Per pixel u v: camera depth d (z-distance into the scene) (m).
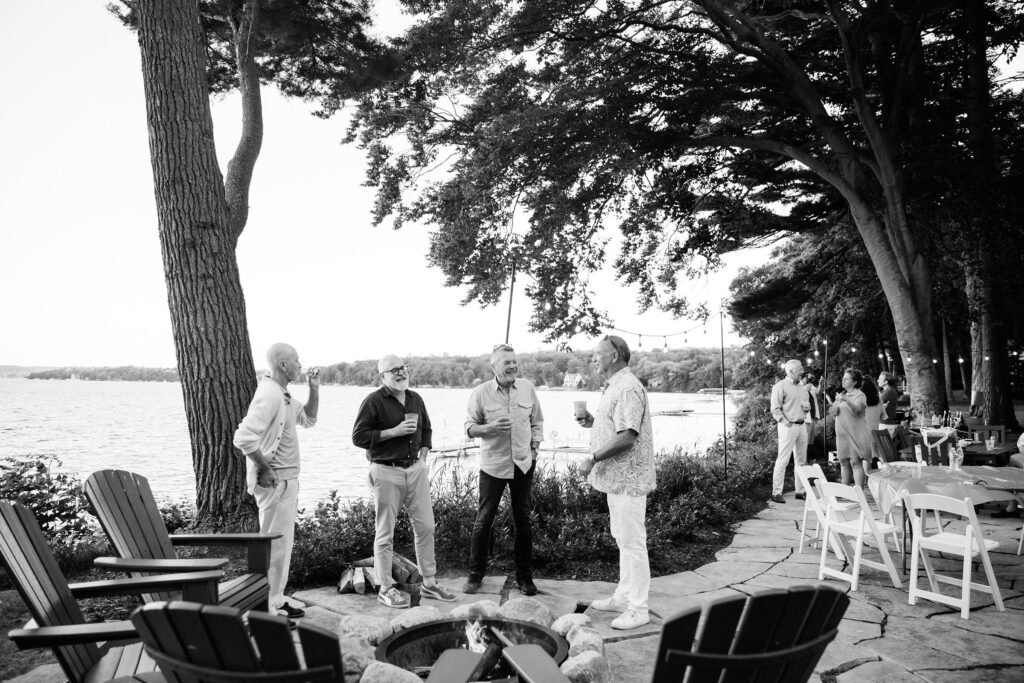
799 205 20.12
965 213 14.45
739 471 11.67
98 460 23.36
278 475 4.96
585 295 15.80
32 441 30.73
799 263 30.48
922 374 14.38
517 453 5.73
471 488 8.12
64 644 2.66
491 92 14.42
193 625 1.84
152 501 4.33
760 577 6.33
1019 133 15.75
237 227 9.70
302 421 5.32
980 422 20.33
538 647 2.92
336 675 1.82
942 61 17.06
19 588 2.77
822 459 13.96
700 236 19.28
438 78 14.34
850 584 6.04
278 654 1.80
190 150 7.75
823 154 17.72
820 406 17.00
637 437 5.07
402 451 5.47
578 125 13.65
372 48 13.04
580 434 29.48
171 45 7.75
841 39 14.90
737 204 19.02
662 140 15.50
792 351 32.28
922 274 14.55
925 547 5.52
